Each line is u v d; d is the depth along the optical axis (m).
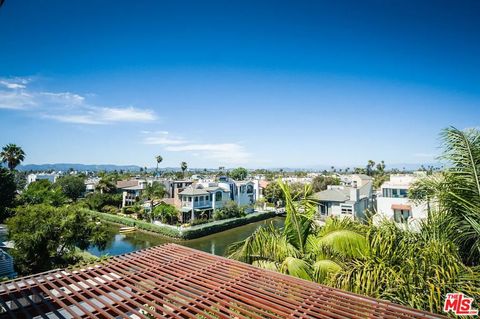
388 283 5.02
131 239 34.72
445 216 6.22
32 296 4.80
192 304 4.25
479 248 5.63
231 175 89.06
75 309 4.85
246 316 3.95
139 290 4.75
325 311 3.91
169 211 40.62
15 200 34.19
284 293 4.55
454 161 6.13
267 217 48.94
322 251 6.64
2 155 49.06
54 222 17.39
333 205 35.25
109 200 53.31
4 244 21.72
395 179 34.72
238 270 5.66
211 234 37.78
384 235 6.18
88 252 26.50
